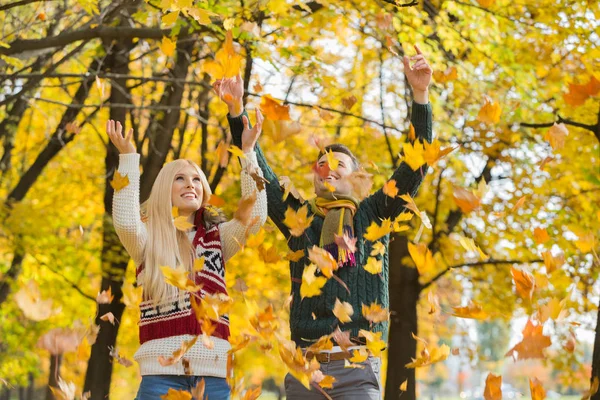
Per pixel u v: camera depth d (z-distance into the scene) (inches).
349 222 129.6
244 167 129.6
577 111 299.3
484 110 118.5
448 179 329.1
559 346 343.0
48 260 401.7
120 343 438.3
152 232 125.2
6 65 291.1
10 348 471.8
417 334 330.3
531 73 283.7
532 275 108.6
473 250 110.1
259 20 237.1
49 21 294.5
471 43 271.0
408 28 257.9
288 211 115.8
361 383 122.7
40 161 364.2
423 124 133.0
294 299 130.0
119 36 251.3
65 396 110.6
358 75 353.1
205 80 331.9
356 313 124.5
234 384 111.1
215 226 130.1
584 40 279.4
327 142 135.3
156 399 118.0
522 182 338.3
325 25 291.4
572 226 122.7
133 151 127.0
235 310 154.3
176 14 133.7
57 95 416.8
